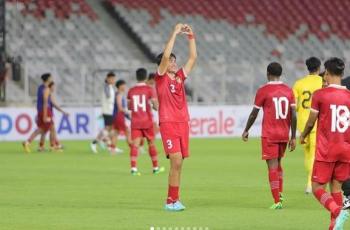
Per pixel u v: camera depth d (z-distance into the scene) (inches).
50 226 1248.8
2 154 2829.7
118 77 3804.1
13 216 1354.6
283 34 4712.1
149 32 4347.9
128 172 2180.1
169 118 1417.3
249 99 3941.9
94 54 4111.7
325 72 1210.0
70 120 3565.5
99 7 4392.2
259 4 4776.1
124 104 2999.5
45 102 2910.9
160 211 1418.6
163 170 2191.2
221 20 4626.0
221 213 1395.2
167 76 1423.5
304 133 1211.9
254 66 4192.9
